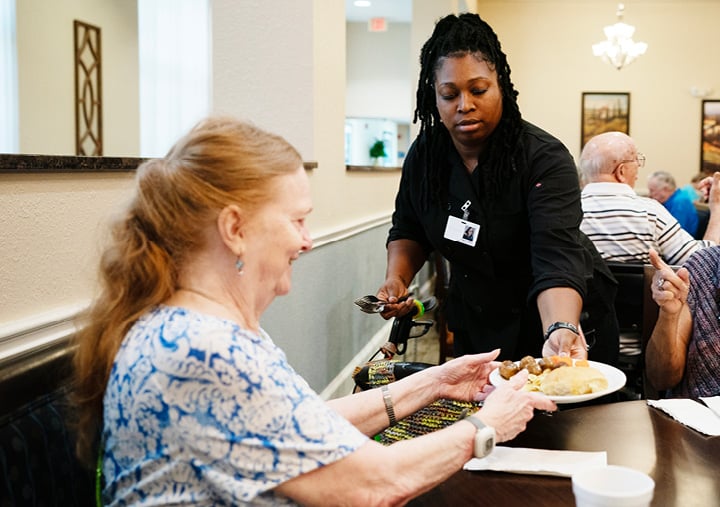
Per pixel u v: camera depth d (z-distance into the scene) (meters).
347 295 3.48
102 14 5.02
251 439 0.82
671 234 3.12
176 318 0.86
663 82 9.73
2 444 0.93
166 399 0.82
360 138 10.81
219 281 0.91
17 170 1.19
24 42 4.36
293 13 2.74
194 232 0.89
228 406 0.82
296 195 0.94
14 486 0.94
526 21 9.88
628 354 2.69
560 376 1.41
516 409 1.08
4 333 1.17
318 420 0.86
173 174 0.89
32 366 1.03
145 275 0.88
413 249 2.45
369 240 4.02
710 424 1.33
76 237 1.39
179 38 5.59
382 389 1.32
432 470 0.94
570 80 9.88
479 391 1.39
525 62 9.93
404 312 2.27
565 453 1.20
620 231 3.07
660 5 9.61
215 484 0.82
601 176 3.14
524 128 2.04
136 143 5.48
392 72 10.52
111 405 0.86
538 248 1.95
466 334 2.38
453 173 2.11
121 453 0.86
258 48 2.78
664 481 1.10
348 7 9.45
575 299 1.84
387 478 0.89
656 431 1.32
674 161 9.82
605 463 1.16
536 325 2.20
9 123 4.32
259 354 0.86
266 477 0.83
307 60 2.75
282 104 2.78
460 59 1.90
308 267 2.80
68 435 1.04
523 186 2.02
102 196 1.47
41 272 1.30
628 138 3.13
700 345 1.80
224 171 0.89
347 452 0.86
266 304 0.97
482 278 2.19
